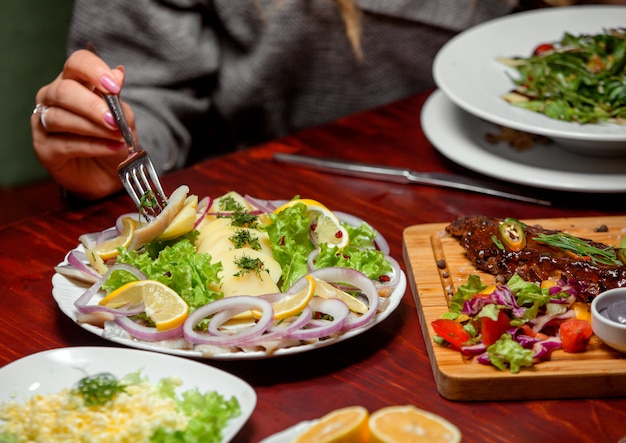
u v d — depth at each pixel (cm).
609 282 109
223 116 181
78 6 166
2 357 107
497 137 143
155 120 163
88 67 127
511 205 133
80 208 134
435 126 146
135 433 92
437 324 105
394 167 142
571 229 124
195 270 106
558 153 140
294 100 183
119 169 118
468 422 99
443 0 176
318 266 110
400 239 126
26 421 94
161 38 166
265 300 103
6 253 123
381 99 184
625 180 132
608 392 101
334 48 176
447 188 137
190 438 92
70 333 110
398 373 105
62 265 112
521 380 100
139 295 105
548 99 140
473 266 117
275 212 115
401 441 86
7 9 188
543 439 97
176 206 112
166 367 99
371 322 105
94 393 95
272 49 172
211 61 171
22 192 200
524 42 156
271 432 98
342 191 136
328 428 89
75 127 131
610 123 135
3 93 193
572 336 103
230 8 170
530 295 106
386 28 176
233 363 105
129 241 113
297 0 170
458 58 151
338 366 105
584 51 143
